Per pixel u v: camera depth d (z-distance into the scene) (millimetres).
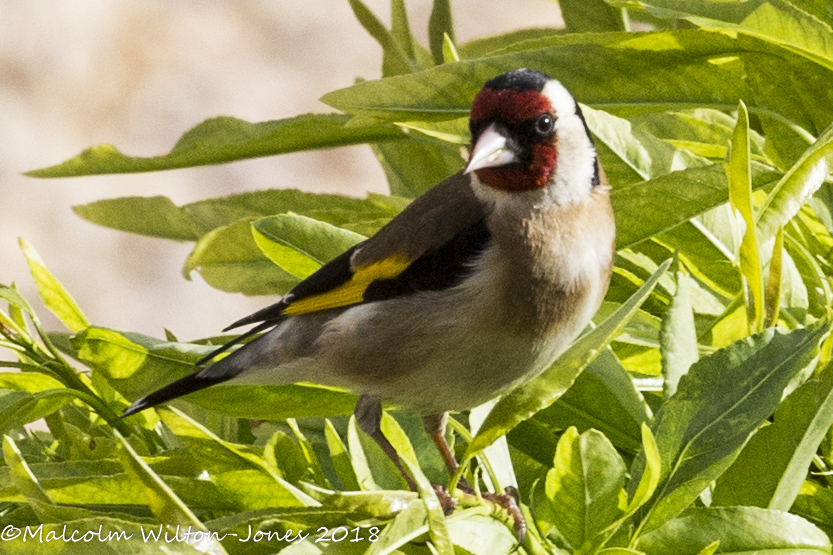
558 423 5926
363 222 6828
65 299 6273
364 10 8031
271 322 6777
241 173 20984
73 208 8180
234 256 7328
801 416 5133
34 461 6242
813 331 5207
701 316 6355
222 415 6336
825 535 4922
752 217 5320
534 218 6297
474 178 6551
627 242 6098
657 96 6559
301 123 7391
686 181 5863
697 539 4945
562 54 6574
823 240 6645
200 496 5270
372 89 6605
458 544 5000
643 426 4773
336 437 5391
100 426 6449
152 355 6090
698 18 6074
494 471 5562
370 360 6598
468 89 6598
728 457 4977
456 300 6379
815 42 5938
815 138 6473
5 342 6188
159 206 8102
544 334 6398
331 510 4852
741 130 5234
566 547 5332
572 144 6352
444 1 8398
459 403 6703
